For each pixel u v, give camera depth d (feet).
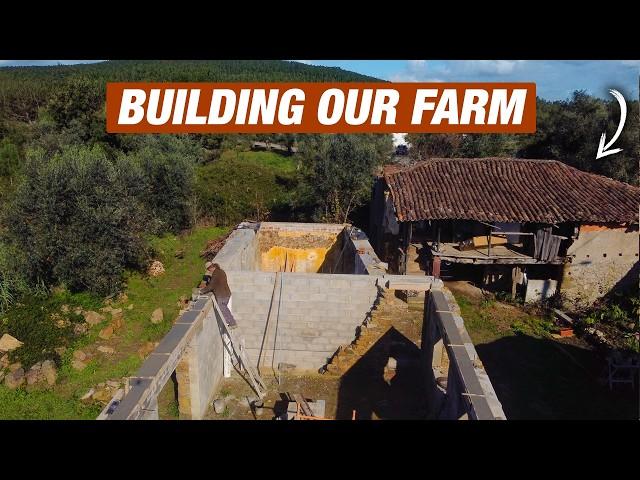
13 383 38.73
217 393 38.91
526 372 46.24
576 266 60.23
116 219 54.70
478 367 27.84
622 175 88.48
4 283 49.70
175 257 72.02
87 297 53.36
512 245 64.08
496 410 23.99
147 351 45.21
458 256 59.98
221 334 40.11
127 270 62.23
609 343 50.24
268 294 41.57
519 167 68.18
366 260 48.16
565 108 104.12
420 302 52.19
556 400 41.57
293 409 34.99
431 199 61.41
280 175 105.70
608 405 40.86
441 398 32.50
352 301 41.32
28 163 54.03
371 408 37.04
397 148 123.24
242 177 101.71
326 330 42.19
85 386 39.70
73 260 51.85
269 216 89.30
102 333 47.32
